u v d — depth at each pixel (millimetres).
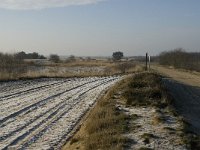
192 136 14188
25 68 60688
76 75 57938
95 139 13680
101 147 12672
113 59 139125
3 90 34594
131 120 16969
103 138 13469
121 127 15188
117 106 20859
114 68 75250
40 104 25875
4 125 18734
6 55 59688
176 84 40625
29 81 45688
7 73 49062
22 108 23859
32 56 149875
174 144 13141
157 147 12734
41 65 87312
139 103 21422
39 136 16562
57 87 38688
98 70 71875
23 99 28391
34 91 34375
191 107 26109
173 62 101812
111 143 13000
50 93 32781
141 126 15719
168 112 19000
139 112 19016
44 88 37406
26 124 19000
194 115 22375
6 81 44000
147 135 13984
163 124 16188
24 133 17047
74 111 22953
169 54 107500
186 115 20531
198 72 78500
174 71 77938
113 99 23531
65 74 58531
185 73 72000
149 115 18234
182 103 26875
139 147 12680
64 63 101375
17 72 53125
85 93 32812
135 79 32469
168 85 35000
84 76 57250
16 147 14727
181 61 99125
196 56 103625
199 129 17047
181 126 15766
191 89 40344
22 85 40094
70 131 17547
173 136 14141
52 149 14570
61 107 24578
